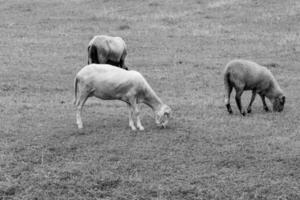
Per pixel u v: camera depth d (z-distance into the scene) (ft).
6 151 40.81
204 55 89.51
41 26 111.24
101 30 108.68
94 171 37.45
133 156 40.24
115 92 45.60
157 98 46.96
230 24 112.27
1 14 123.34
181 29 109.09
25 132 45.62
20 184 35.37
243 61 51.78
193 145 42.98
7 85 65.46
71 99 60.03
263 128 48.11
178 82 70.38
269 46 95.35
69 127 47.29
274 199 33.96
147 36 103.60
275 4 124.47
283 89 66.03
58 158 39.73
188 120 50.67
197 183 35.91
